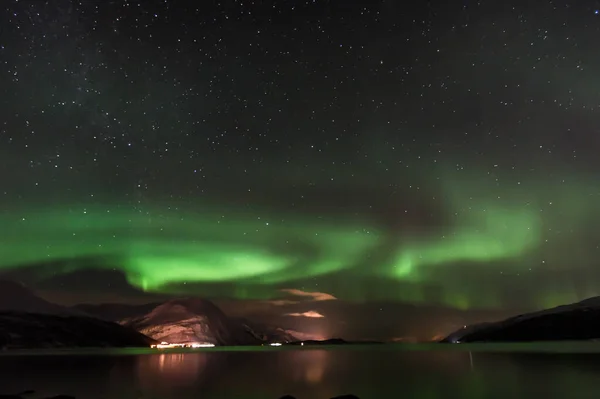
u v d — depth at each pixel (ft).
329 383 71.61
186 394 59.98
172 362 122.83
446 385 68.18
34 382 73.61
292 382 73.15
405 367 101.40
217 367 104.42
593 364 99.40
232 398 56.34
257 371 93.76
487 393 59.93
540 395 57.67
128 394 59.98
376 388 65.46
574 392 59.57
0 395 55.98
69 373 88.94
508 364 104.17
